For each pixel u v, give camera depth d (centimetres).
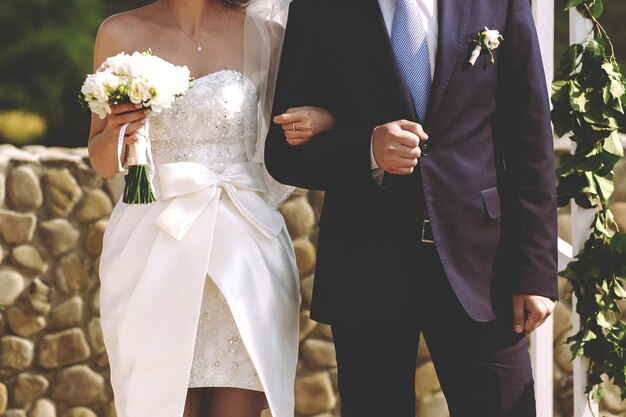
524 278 393
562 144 641
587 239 481
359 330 407
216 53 452
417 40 402
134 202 417
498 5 403
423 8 404
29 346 626
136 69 407
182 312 422
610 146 468
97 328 631
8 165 622
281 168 415
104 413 633
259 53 451
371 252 404
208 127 438
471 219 396
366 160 393
